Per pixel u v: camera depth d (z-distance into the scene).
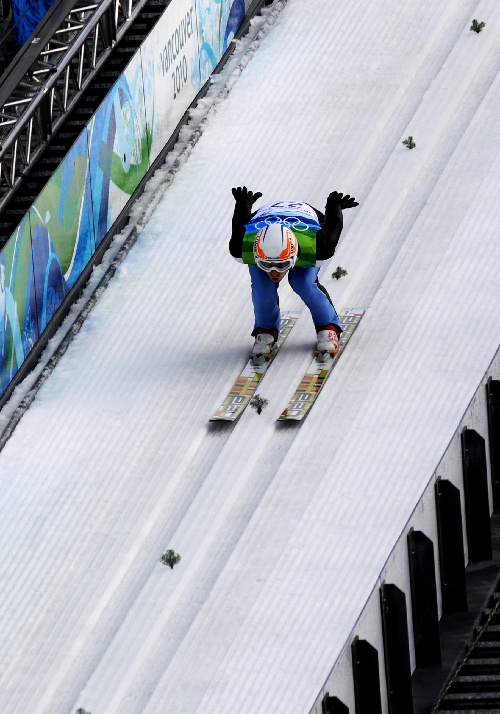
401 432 59.28
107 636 55.47
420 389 60.75
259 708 51.38
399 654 55.28
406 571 56.44
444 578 58.62
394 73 76.38
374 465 58.25
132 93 71.50
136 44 76.31
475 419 60.12
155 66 73.31
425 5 79.94
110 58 75.56
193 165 74.12
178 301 67.56
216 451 60.94
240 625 54.06
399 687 55.53
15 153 68.94
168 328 66.44
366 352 62.84
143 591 56.00
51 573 57.34
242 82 78.19
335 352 62.69
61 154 71.44
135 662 53.91
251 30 82.19
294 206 61.62
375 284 66.12
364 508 56.88
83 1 76.12
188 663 53.28
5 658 54.94
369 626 54.12
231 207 71.69
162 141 74.88
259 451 60.22
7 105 69.69
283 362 63.44
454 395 60.19
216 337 65.56
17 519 59.31
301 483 58.38
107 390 64.06
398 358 62.25
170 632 54.94
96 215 69.75
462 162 70.50
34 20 82.50
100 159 69.38
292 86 77.25
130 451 61.28
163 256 69.88
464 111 73.81
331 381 62.03
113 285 68.88
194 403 62.75
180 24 75.38
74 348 66.38
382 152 72.75
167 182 73.50
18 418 63.66
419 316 63.84
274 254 59.66
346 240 67.81
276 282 60.94
